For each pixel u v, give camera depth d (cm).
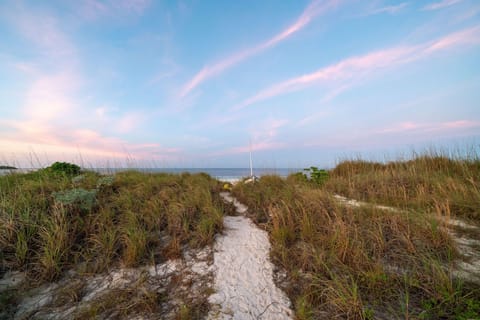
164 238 341
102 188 480
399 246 278
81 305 218
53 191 405
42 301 222
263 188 611
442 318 179
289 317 209
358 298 208
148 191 496
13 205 330
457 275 223
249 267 285
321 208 391
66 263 268
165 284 252
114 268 270
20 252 263
